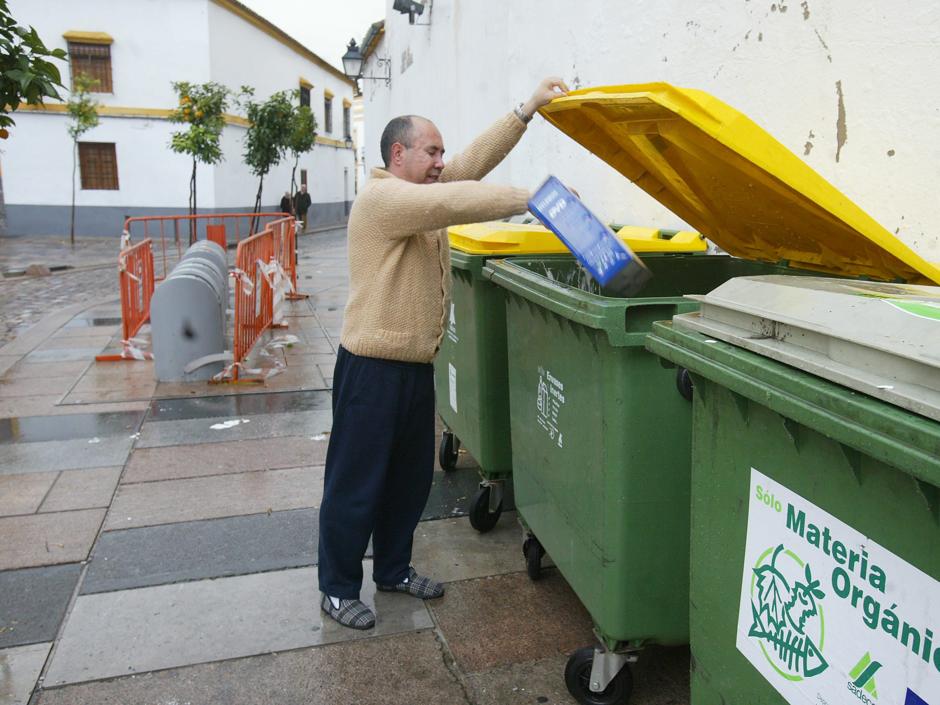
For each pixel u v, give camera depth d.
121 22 24.58
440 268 2.90
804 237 2.51
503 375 3.58
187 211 25.77
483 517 3.78
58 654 2.84
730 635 1.76
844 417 1.24
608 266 1.94
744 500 1.67
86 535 3.78
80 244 23.31
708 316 1.77
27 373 6.98
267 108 22.81
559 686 2.66
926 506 1.18
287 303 11.10
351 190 42.53
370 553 3.69
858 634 1.35
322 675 2.72
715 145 2.03
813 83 3.18
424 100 10.88
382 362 2.82
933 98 2.61
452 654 2.84
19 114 24.80
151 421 5.59
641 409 2.21
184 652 2.85
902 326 1.23
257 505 4.14
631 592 2.34
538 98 2.98
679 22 4.13
